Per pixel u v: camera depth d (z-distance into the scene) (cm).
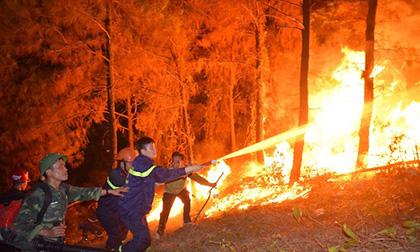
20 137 1734
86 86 1573
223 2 1538
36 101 1642
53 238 512
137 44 1551
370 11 998
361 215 670
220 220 852
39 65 1670
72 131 1658
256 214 810
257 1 1497
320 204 790
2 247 564
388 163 931
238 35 1605
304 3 1059
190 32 1620
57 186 523
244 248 643
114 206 757
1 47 1578
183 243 765
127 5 1492
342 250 512
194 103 1878
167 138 1695
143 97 1653
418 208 641
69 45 1503
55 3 1448
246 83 1816
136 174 593
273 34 1595
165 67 1623
